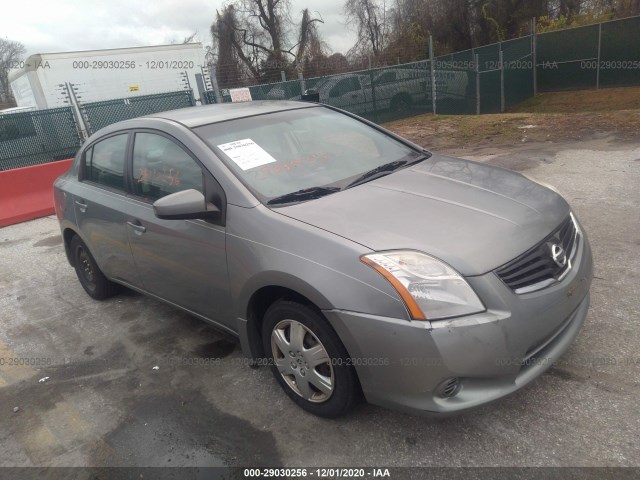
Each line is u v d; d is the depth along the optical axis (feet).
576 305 8.73
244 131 11.42
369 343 7.77
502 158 27.91
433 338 7.37
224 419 9.78
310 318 8.56
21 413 10.85
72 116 35.55
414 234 8.32
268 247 8.96
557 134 33.12
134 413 10.32
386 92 52.65
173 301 12.10
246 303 9.59
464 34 93.81
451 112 57.41
